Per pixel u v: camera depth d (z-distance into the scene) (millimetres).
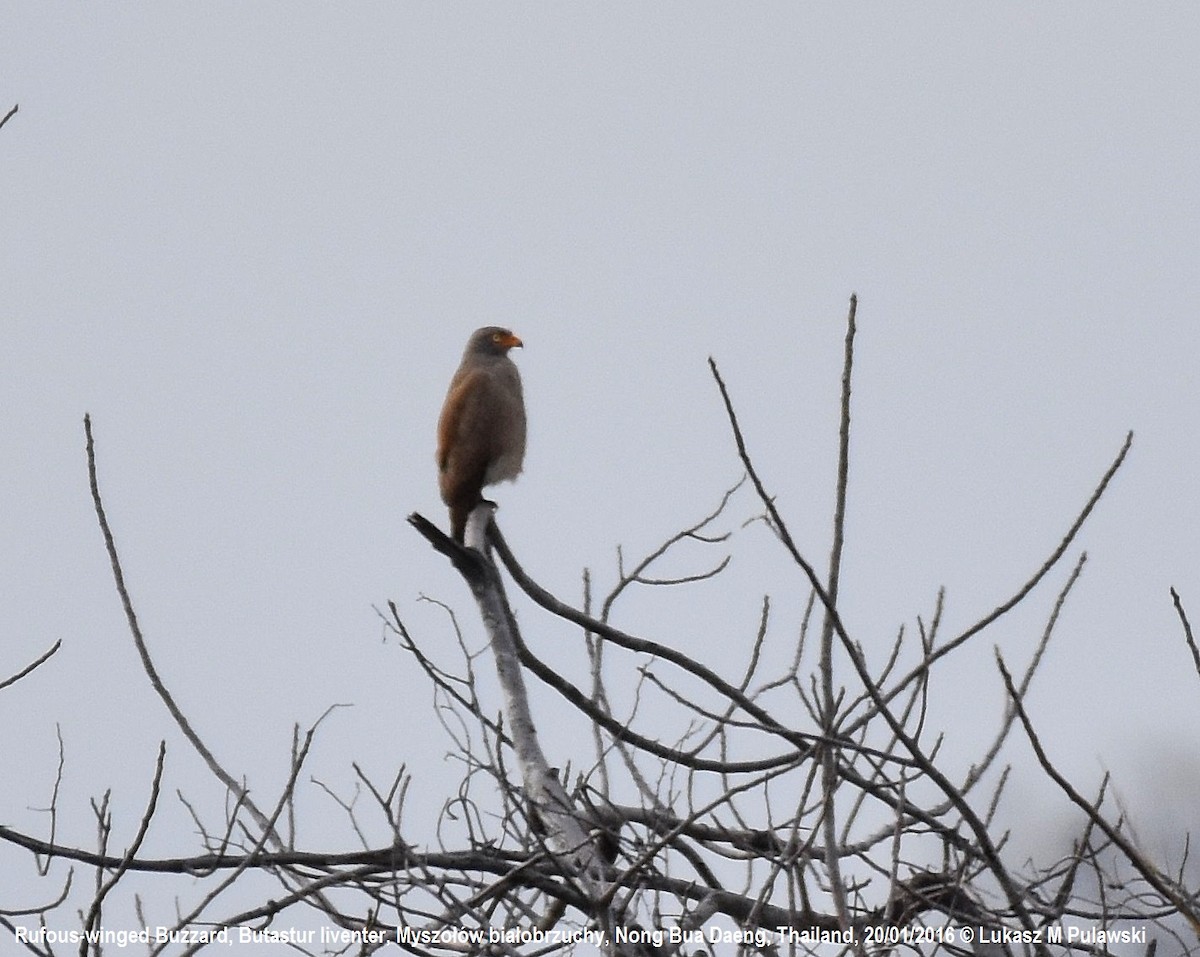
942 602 10773
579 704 12836
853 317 10000
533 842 10680
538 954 10273
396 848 10359
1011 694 9102
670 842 9969
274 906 10320
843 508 9930
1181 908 9219
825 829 9727
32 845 10945
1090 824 10391
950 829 10523
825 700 9875
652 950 10297
